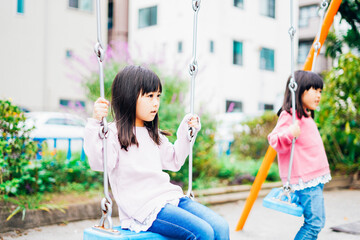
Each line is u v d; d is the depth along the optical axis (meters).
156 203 1.87
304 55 21.03
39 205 3.75
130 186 1.93
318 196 2.59
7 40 12.79
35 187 4.21
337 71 5.88
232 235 3.38
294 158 2.65
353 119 5.91
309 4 20.72
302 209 2.44
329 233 3.39
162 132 2.25
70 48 13.95
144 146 2.02
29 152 4.05
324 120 5.99
